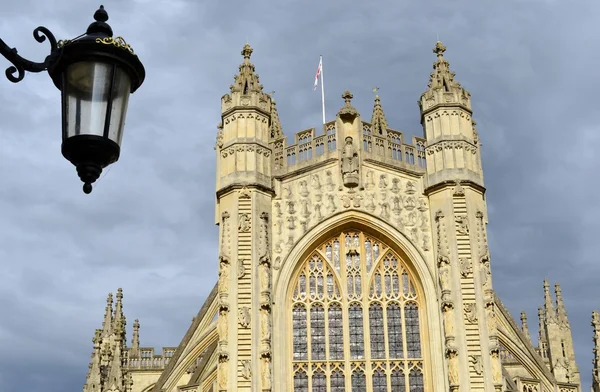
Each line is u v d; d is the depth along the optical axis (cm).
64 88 1223
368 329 4950
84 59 1220
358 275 5094
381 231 5122
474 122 5469
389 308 5016
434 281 4984
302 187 5241
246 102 5331
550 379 5253
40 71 1196
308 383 4841
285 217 5166
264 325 4775
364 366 4875
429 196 5197
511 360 5872
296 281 5081
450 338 4722
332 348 4922
